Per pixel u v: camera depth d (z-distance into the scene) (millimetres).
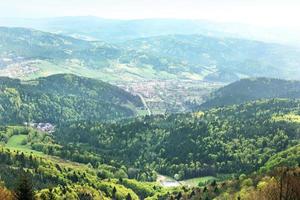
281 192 184250
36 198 151625
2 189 194250
